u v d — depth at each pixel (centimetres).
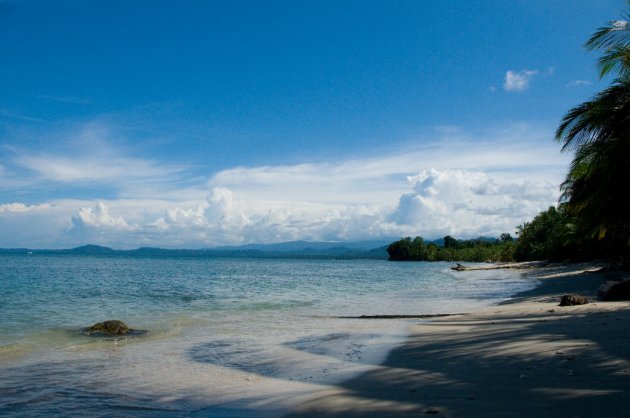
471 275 6344
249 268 9550
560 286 3281
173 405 709
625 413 501
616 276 3769
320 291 3566
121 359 1103
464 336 1211
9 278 4828
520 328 1248
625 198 2030
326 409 629
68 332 1541
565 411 522
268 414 631
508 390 634
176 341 1368
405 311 2142
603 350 833
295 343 1290
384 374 831
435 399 625
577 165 2189
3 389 822
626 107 1722
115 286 3853
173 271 7306
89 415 670
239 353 1162
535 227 10162
